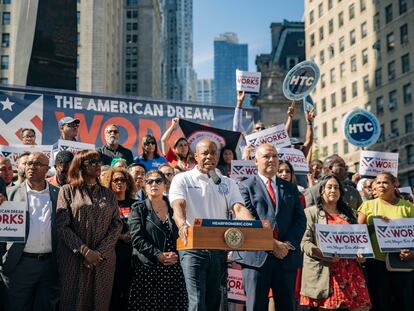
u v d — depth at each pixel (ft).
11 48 211.61
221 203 19.72
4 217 19.54
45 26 38.78
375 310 24.21
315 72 34.27
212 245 16.65
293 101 34.09
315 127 219.00
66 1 39.55
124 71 303.89
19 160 26.40
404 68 171.94
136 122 39.83
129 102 39.83
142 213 21.47
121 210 23.73
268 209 20.51
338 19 207.51
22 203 19.83
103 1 204.54
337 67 207.00
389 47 179.01
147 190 21.79
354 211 24.54
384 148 179.63
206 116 41.65
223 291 20.13
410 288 23.90
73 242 19.54
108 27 219.00
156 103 40.52
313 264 22.27
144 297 20.77
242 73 34.96
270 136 31.78
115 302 22.49
